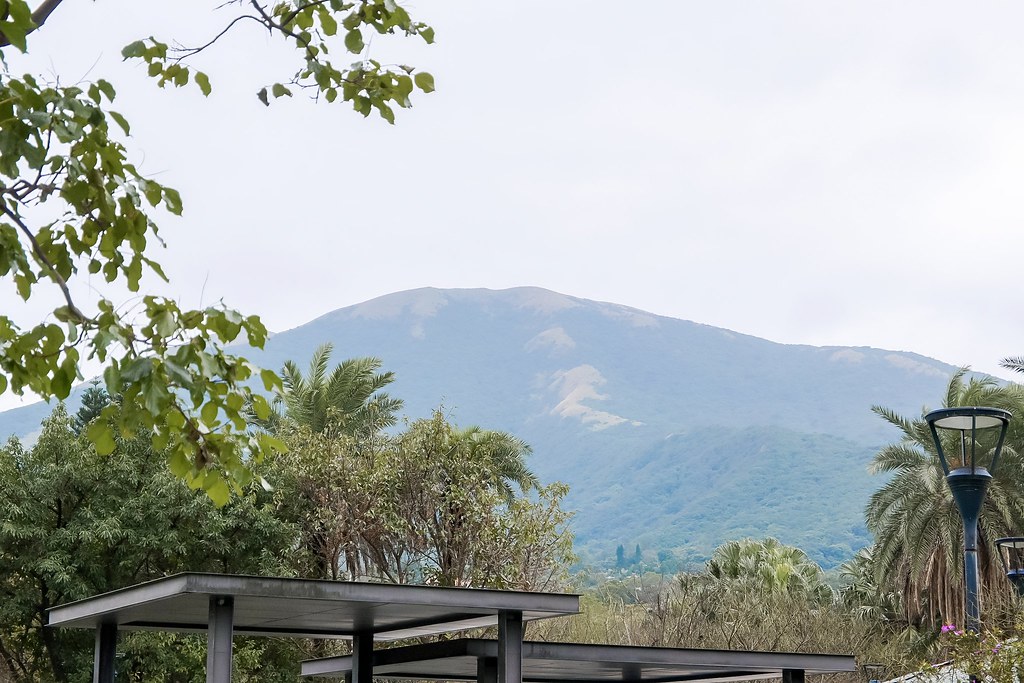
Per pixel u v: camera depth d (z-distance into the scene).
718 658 12.41
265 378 3.86
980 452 30.70
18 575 23.08
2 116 3.24
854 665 13.15
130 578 23.97
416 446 24.00
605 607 23.78
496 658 11.38
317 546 25.12
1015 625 14.54
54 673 23.30
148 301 3.56
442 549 23.50
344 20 4.46
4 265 3.48
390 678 14.55
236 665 23.08
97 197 3.68
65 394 3.63
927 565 31.72
